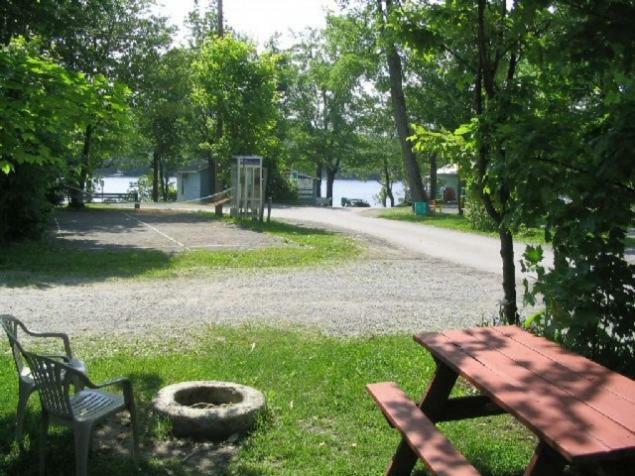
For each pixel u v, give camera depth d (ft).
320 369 20.26
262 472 13.56
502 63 19.39
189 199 170.30
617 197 14.23
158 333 25.17
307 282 38.32
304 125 176.14
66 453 14.32
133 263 44.57
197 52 139.23
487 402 14.79
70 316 28.22
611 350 14.88
